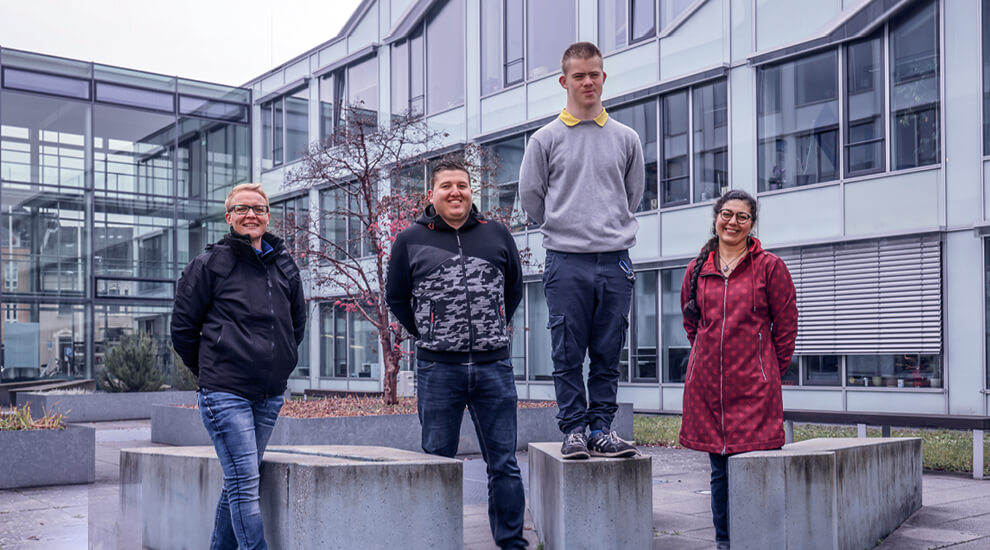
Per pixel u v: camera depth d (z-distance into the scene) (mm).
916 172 14820
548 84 20844
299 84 28172
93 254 24344
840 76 15906
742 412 4961
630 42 19484
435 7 24125
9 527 6473
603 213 4820
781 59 16750
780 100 16828
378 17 25906
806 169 16391
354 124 14812
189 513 5176
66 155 24203
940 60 14531
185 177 26297
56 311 23625
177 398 19016
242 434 4234
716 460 5137
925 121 14758
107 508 7316
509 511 4859
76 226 24250
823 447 5379
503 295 4891
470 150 16984
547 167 4906
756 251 5098
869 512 5668
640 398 18859
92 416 17922
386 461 4297
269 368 4320
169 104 26109
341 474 4102
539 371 20750
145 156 25547
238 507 4195
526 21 21500
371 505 4148
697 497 7598
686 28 18359
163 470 5504
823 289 16000
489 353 4730
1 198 23016
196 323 4320
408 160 14984
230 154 27266
